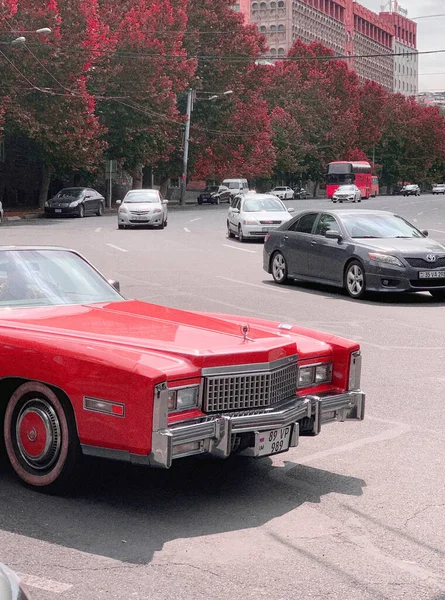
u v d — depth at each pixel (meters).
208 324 6.00
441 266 15.50
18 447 5.49
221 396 5.23
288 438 5.46
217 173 83.12
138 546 4.61
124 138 58.16
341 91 119.69
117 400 4.92
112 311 6.21
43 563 4.36
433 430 7.23
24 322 5.75
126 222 35.66
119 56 55.84
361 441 6.88
